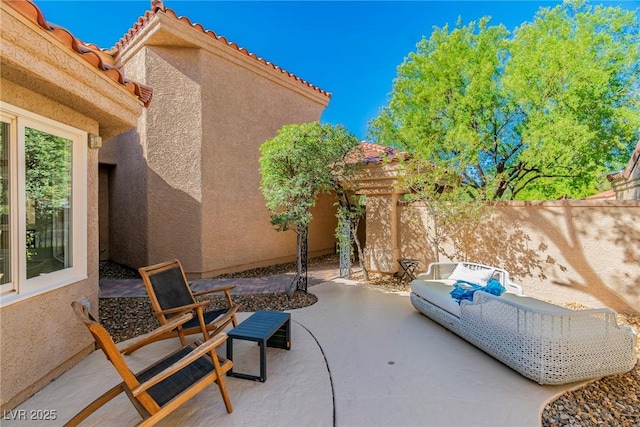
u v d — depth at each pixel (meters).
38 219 4.18
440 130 10.46
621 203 6.89
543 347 4.11
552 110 8.71
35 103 3.93
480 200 8.25
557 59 8.51
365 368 4.68
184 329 5.00
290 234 13.73
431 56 10.75
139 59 10.48
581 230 7.41
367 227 11.15
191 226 10.52
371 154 11.12
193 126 10.45
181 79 10.39
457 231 8.77
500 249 8.63
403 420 3.52
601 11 8.71
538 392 4.06
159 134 10.43
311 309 7.46
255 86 12.02
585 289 7.35
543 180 11.34
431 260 9.96
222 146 11.02
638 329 6.04
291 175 8.11
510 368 4.65
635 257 6.74
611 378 4.39
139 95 5.33
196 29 9.98
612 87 9.16
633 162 10.13
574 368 4.10
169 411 3.09
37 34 3.22
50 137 4.32
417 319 6.79
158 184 10.48
